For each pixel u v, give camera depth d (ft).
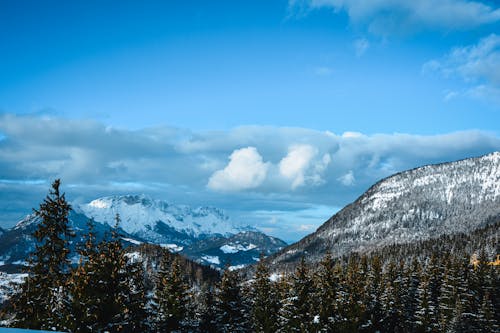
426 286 249.14
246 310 183.42
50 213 112.16
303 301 167.63
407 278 279.69
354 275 219.20
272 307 183.73
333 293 172.45
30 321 106.52
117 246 115.14
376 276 276.82
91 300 106.11
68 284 110.11
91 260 111.75
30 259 110.42
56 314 108.88
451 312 238.07
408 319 246.88
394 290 250.37
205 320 174.91
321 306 165.58
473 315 232.94
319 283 179.73
